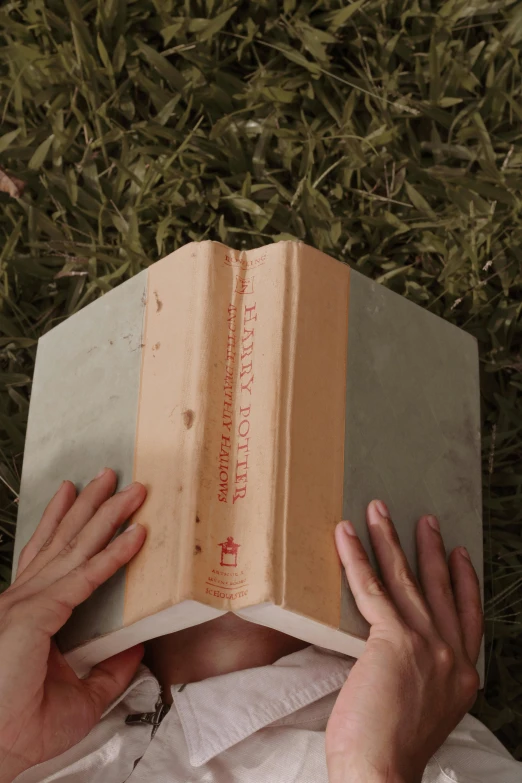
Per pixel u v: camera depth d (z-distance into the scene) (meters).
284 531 0.87
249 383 0.93
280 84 1.48
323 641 0.93
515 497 1.33
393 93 1.48
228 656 1.03
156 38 1.52
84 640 0.94
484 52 1.51
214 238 1.45
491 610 1.29
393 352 1.04
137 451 0.96
